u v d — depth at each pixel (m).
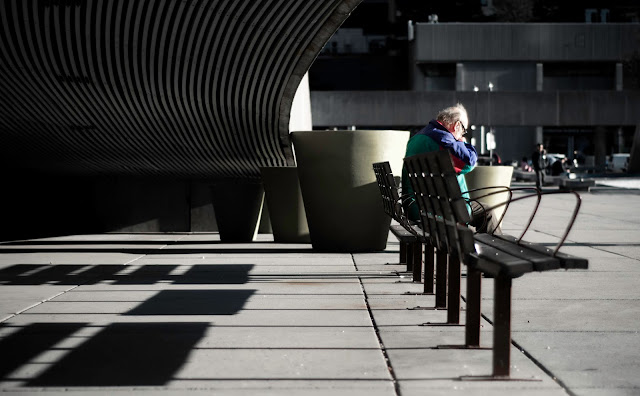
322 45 10.15
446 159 4.27
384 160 10.69
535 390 3.89
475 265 4.09
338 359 4.50
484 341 4.97
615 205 23.02
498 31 80.62
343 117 71.69
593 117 72.00
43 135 12.74
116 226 15.34
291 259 9.93
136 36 9.23
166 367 4.30
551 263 3.87
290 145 12.35
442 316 5.84
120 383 3.98
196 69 10.30
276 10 8.95
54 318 5.75
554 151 80.88
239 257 10.23
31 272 8.64
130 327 5.41
